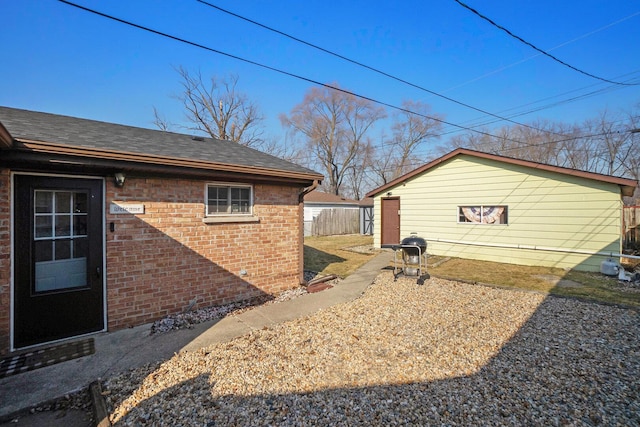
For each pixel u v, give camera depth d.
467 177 10.18
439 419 2.37
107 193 4.22
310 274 7.80
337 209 21.06
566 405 2.53
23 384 2.93
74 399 2.77
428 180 11.16
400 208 11.98
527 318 4.61
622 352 3.48
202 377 3.03
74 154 3.67
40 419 2.52
